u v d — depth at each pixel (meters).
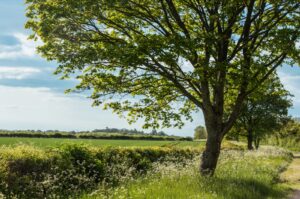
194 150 30.05
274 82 21.31
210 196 12.64
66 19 17.08
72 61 17.05
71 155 15.12
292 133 96.12
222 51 18.67
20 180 11.83
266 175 20.80
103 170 15.72
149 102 20.62
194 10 19.91
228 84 19.39
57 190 12.80
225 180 16.25
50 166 13.18
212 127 18.95
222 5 17.75
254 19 18.75
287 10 18.64
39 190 12.02
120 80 18.84
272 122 57.22
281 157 44.00
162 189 12.95
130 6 18.33
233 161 25.12
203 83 18.80
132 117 21.17
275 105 56.56
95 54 16.83
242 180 16.97
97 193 12.46
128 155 19.75
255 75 18.05
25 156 12.55
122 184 14.51
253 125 57.50
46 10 16.92
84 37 17.78
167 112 21.09
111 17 19.17
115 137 69.06
